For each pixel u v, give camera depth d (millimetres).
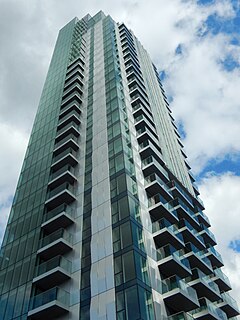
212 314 30516
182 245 33406
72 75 59000
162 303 26172
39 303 27688
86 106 51031
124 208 31453
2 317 29000
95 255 29625
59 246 31672
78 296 27625
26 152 49562
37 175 43094
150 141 44000
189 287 28375
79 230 33156
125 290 25203
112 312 24547
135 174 36750
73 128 45750
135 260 26672
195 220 41469
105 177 36469
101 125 44719
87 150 42438
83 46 69500
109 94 49656
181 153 57438
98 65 59750
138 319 22781
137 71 59844
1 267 34281
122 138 40000
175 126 65375
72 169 40500
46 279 29562
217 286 35906
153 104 56938
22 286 30422
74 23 84688
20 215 39062
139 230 30188
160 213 34469
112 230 30438
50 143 46750
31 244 34000
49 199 37406
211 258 40375
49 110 54562
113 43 64938
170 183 41656
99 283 27234
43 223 35156
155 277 27516
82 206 35406
